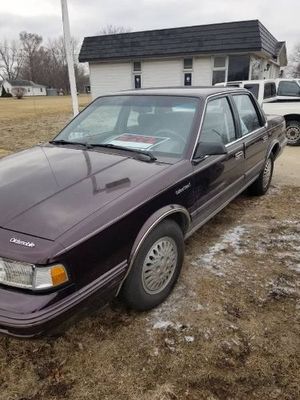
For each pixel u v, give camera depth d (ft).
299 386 7.18
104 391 7.07
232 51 48.78
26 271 6.40
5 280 6.57
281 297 9.79
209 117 11.48
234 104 13.56
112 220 7.46
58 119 58.03
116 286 7.80
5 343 8.25
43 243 6.54
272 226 14.28
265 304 9.50
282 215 15.44
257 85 32.22
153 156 10.03
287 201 17.22
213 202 11.60
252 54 50.31
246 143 13.75
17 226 6.90
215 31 49.80
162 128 11.05
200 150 10.19
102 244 7.25
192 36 50.85
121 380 7.31
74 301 6.70
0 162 10.36
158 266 8.95
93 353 7.96
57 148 11.08
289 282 10.46
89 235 6.98
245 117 14.69
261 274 10.84
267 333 8.50
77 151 10.58
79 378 7.37
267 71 62.49
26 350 8.07
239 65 50.75
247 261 11.57
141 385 7.19
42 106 98.94
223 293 9.92
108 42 55.52
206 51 49.85
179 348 8.05
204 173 10.52
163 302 9.52
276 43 66.39
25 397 6.98
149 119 11.46
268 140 16.61
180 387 7.15
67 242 6.64
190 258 11.71
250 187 17.37
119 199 7.88
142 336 8.40
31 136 38.63
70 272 6.66
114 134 11.60
